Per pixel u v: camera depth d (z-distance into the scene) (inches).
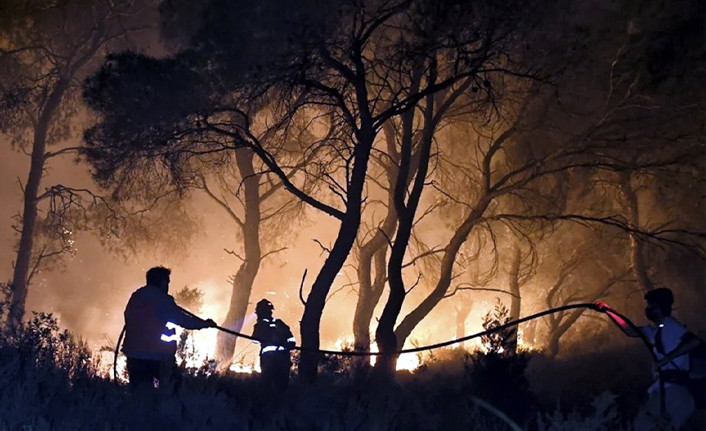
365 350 695.1
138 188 905.5
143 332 450.0
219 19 690.8
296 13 663.8
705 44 877.2
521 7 702.5
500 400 493.7
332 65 695.1
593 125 924.0
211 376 508.4
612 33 909.8
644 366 801.6
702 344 358.6
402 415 455.8
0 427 319.0
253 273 1131.9
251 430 377.4
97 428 345.1
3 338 459.8
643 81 911.0
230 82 708.0
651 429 357.4
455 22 681.0
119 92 724.7
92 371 490.3
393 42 806.5
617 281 1275.8
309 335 671.8
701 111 915.4
